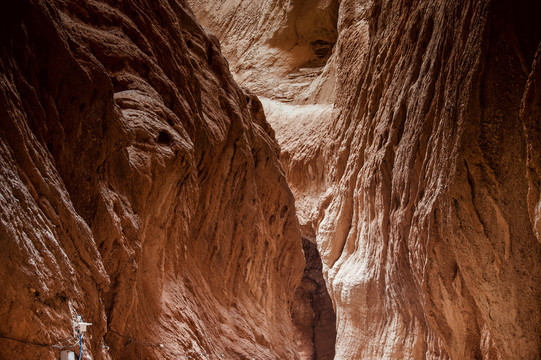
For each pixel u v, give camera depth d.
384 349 9.97
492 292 6.61
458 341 7.71
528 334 6.39
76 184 4.06
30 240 3.00
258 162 9.98
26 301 2.86
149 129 5.30
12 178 3.00
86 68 4.12
